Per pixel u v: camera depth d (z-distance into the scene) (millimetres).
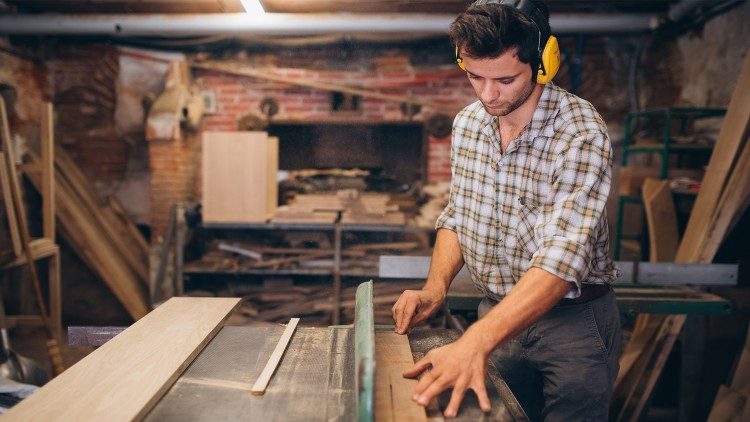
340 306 4223
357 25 4055
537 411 1538
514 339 1419
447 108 4699
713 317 2799
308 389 988
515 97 1108
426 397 911
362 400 781
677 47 4254
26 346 3955
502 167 1300
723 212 2641
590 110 1200
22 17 4090
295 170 4844
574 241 1071
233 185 3992
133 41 4582
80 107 4746
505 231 1333
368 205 4102
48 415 848
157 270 4500
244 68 4672
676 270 2145
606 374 1347
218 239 4500
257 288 4414
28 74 4488
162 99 4391
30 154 4371
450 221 1506
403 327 1237
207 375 1046
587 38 4637
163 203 4465
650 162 4402
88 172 4828
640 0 4008
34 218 4438
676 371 3021
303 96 4785
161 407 915
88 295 4746
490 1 1103
